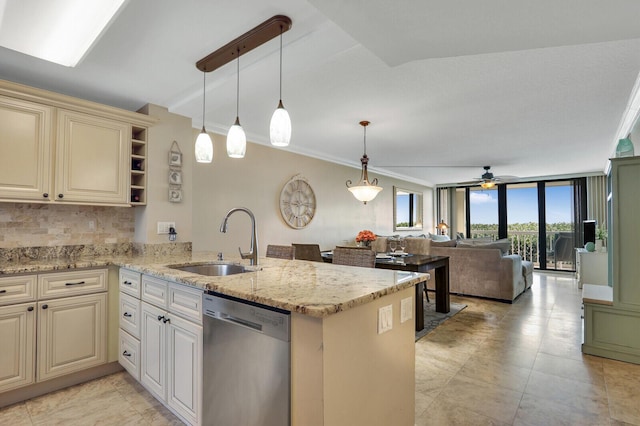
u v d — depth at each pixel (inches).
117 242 122.0
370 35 64.2
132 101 118.3
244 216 175.6
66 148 100.7
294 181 206.5
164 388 77.6
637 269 107.6
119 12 67.4
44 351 89.6
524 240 333.4
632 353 107.6
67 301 93.6
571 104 128.0
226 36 78.1
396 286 62.1
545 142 185.8
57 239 109.7
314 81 107.7
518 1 52.2
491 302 186.2
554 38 63.9
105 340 100.3
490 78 105.8
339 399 49.9
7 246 100.7
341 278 70.2
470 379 96.8
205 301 65.4
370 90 115.5
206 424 64.8
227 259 104.2
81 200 103.3
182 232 127.0
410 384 68.4
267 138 183.8
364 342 55.6
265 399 53.6
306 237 215.2
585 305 115.2
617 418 77.7
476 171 289.7
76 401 87.3
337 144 195.3
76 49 80.1
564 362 108.4
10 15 67.6
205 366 65.1
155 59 89.3
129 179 114.0
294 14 70.2
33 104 95.2
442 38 64.5
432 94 118.9
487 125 155.3
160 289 80.5
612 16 55.6
